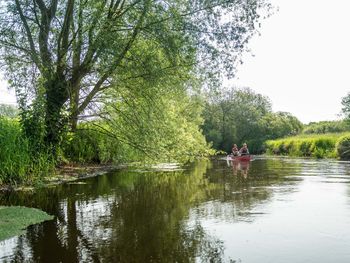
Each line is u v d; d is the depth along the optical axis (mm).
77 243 7145
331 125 68938
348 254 6504
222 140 68625
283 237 7551
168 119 18234
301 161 32875
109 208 10484
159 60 16922
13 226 8328
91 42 16609
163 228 8273
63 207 10648
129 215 9578
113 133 20578
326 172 20766
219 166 27375
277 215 9492
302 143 45219
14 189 13938
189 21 16891
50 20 16781
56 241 7281
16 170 14422
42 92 15969
